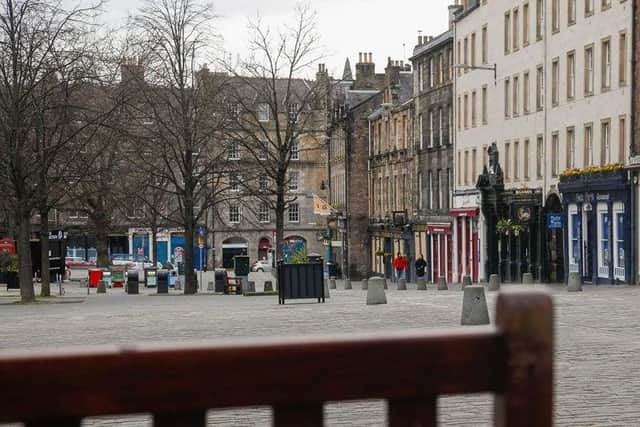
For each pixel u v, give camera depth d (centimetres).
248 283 5888
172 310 3822
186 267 6456
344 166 11131
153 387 364
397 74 10175
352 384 379
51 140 5050
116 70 5259
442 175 8562
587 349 2044
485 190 7125
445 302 3800
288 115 6438
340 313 3225
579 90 5991
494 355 385
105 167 5494
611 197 5506
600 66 5709
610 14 5588
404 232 9425
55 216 11212
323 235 11231
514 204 6575
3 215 6900
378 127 10556
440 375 384
